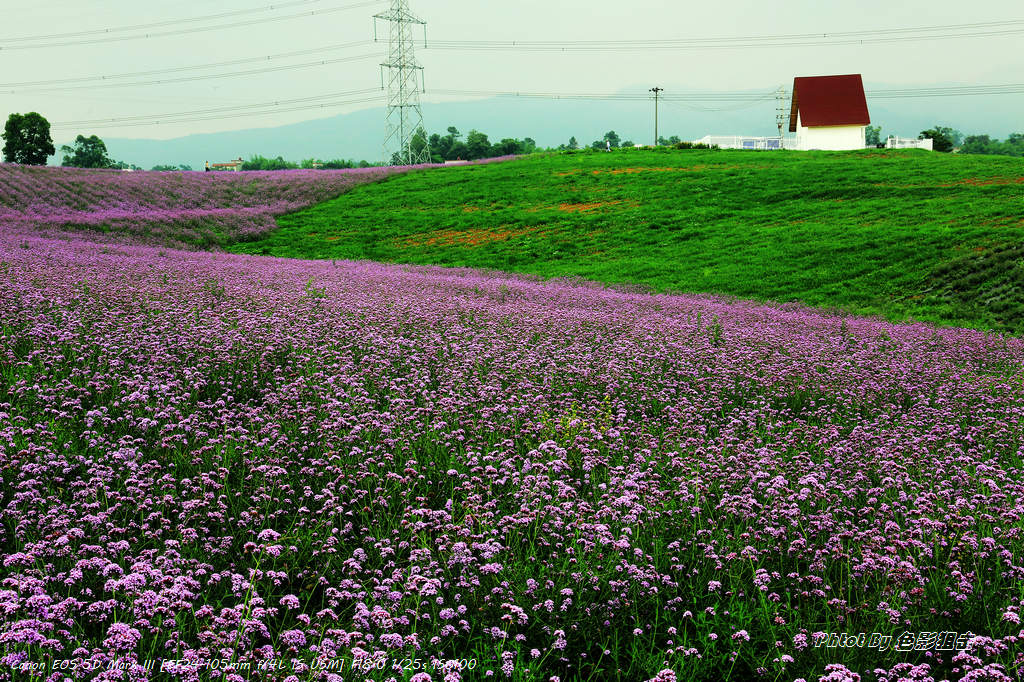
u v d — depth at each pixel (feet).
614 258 125.18
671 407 36.50
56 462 22.88
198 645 15.48
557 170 216.95
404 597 17.37
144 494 21.61
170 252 104.94
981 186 145.28
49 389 30.32
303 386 35.27
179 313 49.96
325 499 23.62
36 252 80.84
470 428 31.09
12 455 23.38
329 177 218.18
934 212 126.52
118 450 24.59
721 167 204.44
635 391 39.60
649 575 18.60
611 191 180.45
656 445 30.27
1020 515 22.61
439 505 24.44
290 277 78.28
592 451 28.48
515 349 48.11
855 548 21.31
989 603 18.49
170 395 31.40
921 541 21.13
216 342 41.65
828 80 305.53
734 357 48.60
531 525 22.26
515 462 27.86
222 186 197.36
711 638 16.93
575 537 20.97
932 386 44.68
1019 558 20.76
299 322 50.49
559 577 18.85
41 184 166.71
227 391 35.17
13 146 279.69
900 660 16.72
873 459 29.66
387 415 31.55
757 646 17.30
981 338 63.41
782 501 23.81
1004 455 32.45
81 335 40.52
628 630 17.70
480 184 200.34
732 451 30.60
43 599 14.87
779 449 31.27
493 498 23.97
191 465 25.07
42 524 19.06
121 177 192.54
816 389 42.60
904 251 106.42
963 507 23.73
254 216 163.84
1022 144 610.65
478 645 16.44
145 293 56.13
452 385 37.19
